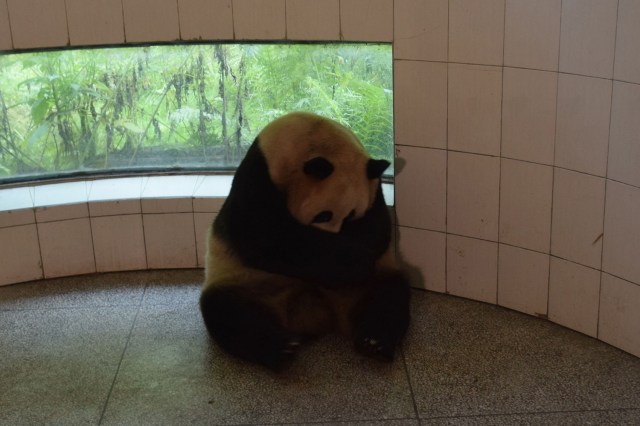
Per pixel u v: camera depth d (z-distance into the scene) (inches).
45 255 207.9
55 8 196.4
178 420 153.9
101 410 157.5
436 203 190.9
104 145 218.2
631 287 163.5
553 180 172.6
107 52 208.2
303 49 201.5
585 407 153.2
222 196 206.5
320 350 175.6
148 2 196.7
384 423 150.9
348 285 174.9
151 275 211.6
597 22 156.9
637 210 158.4
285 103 209.9
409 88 185.9
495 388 159.9
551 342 174.7
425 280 198.5
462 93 180.1
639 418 149.3
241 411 155.8
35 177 216.8
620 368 164.2
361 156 168.1
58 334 184.7
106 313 193.5
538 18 165.9
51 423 154.0
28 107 210.8
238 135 217.0
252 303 171.0
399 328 169.2
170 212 208.4
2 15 195.3
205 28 197.6
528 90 171.2
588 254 170.2
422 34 181.0
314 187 163.0
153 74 211.6
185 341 180.9
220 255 177.0
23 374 169.8
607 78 157.6
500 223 183.6
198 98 214.2
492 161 180.7
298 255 169.0
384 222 176.9
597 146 162.7
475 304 191.9
